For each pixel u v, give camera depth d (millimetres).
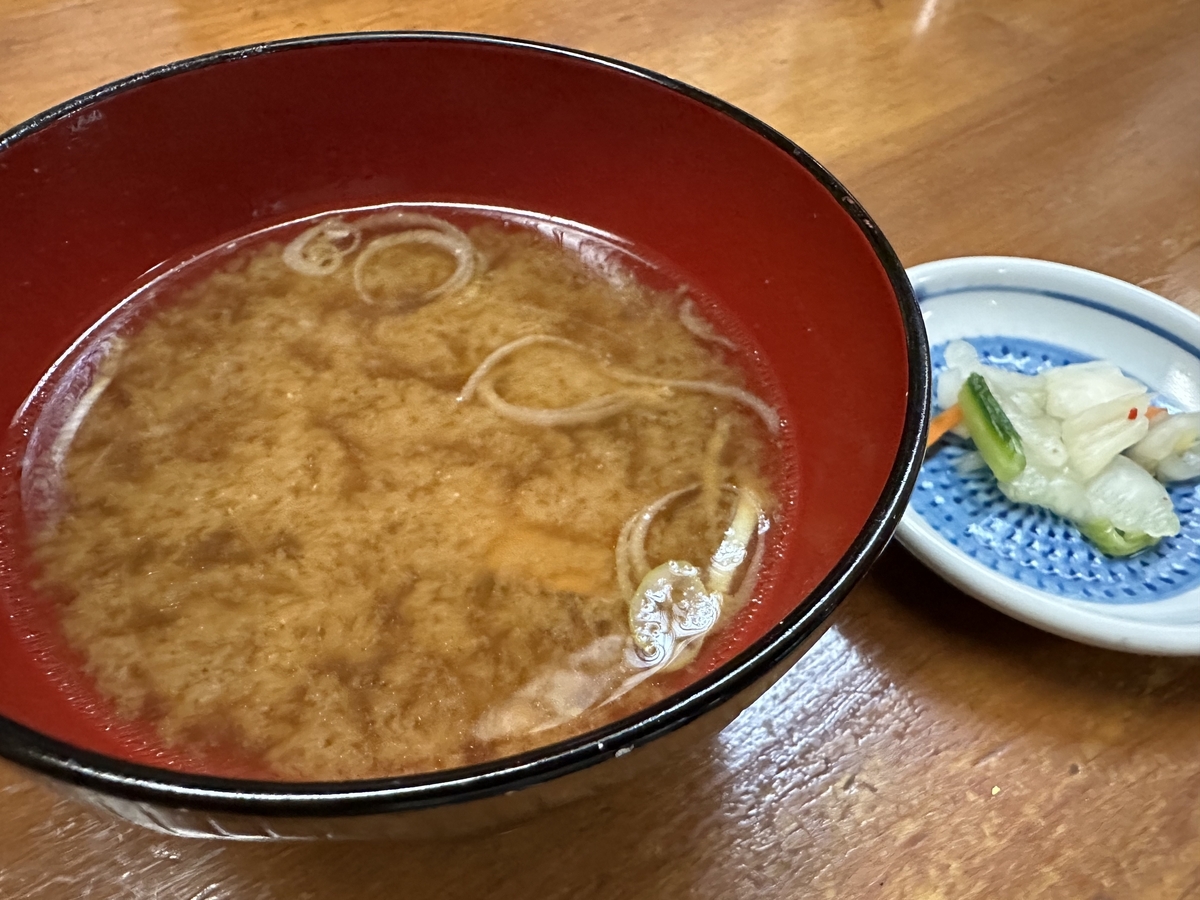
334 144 136
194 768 87
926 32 208
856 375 104
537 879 91
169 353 124
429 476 110
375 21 186
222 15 184
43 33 176
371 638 96
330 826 60
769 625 95
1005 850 96
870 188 172
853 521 88
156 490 108
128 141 120
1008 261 153
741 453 117
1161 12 219
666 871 93
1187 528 133
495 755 88
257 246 139
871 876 93
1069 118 191
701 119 122
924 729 104
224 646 95
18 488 110
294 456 111
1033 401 142
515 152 139
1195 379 148
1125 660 112
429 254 140
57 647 95
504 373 123
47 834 89
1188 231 173
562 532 106
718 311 132
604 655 96
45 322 121
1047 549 129
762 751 101
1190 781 102
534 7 196
